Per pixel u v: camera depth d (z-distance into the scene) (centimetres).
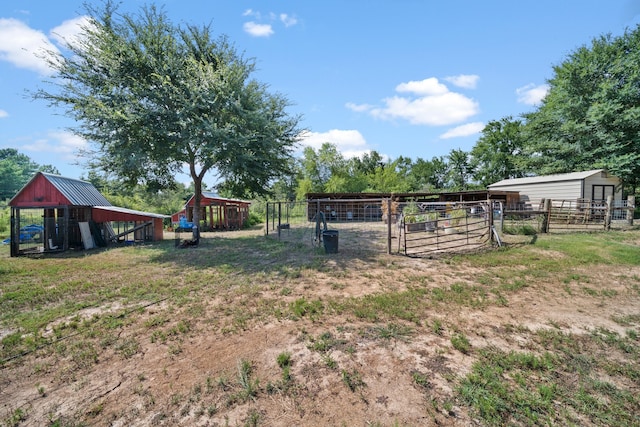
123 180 1487
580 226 1392
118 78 1121
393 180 4128
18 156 7694
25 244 1414
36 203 1182
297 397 263
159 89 1114
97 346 370
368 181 4300
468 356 325
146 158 1158
